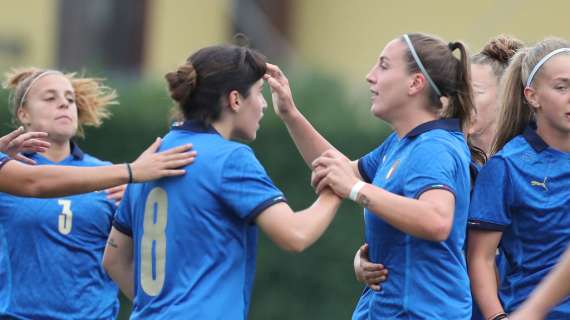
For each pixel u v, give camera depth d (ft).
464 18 185.06
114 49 197.06
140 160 55.77
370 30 196.03
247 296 55.98
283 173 120.88
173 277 54.65
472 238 58.65
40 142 65.51
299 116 63.46
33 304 70.95
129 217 58.34
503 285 59.52
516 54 60.29
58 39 198.29
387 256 56.29
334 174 55.11
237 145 55.11
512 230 58.70
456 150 55.21
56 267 71.15
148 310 55.11
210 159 54.60
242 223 55.26
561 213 57.41
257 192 54.24
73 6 197.67
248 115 56.13
